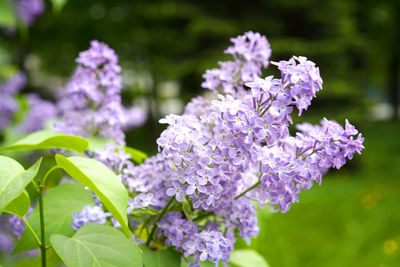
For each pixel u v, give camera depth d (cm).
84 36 397
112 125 55
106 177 35
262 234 66
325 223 200
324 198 251
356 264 155
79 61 54
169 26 418
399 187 273
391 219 210
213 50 395
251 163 42
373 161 367
